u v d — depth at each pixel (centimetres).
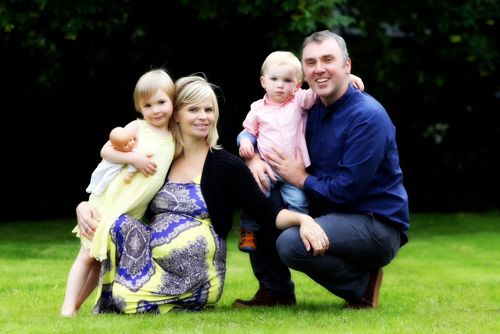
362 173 493
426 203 1496
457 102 1466
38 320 461
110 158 483
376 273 522
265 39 1138
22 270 702
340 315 486
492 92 1455
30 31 1208
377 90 1349
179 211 489
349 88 511
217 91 1272
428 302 559
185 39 1238
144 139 489
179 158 503
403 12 1267
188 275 482
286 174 511
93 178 488
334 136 508
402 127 1500
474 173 1537
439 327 449
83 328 429
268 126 526
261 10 1043
